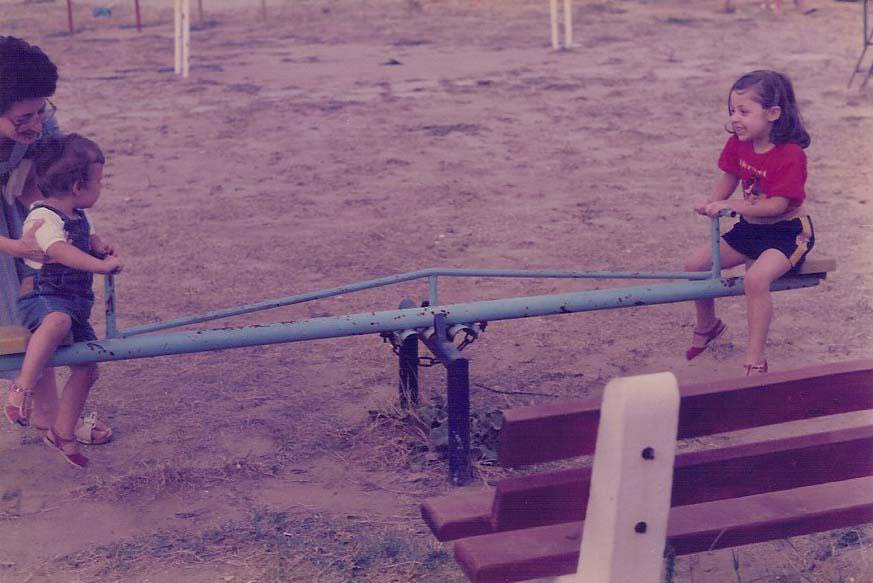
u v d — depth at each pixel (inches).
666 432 96.4
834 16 892.6
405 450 181.8
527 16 968.9
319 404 203.2
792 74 615.8
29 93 160.7
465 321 176.1
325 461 179.5
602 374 216.1
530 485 102.3
